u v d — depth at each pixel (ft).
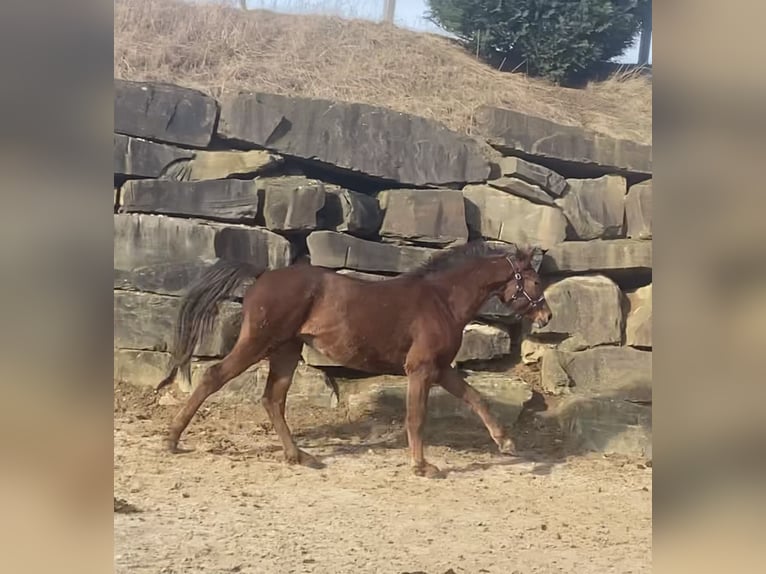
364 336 17.85
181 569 11.69
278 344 17.94
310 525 14.24
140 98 22.53
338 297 17.90
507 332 23.32
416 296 18.19
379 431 20.89
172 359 21.03
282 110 23.24
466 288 18.61
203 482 16.34
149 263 21.52
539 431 21.29
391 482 17.29
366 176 23.66
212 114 23.04
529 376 22.99
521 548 13.67
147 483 16.03
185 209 22.12
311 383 21.81
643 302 23.17
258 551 12.69
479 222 23.90
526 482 17.84
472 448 20.43
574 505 16.31
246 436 19.93
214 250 21.54
